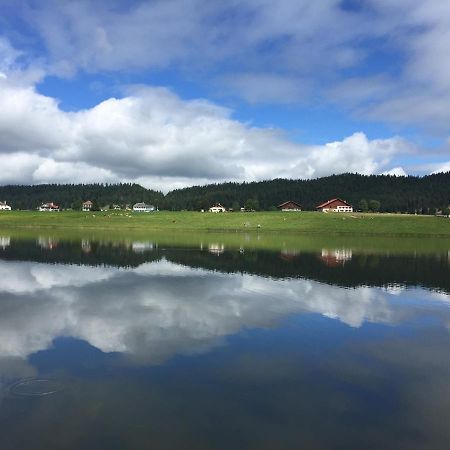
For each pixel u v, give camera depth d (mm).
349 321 22875
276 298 27875
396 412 13055
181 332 20406
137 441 11195
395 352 18250
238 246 63594
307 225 109250
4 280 32844
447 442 11508
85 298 26969
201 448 10969
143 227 111438
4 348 17844
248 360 16984
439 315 24469
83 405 13047
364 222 110875
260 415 12680
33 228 107938
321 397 13906
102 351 17672
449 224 106750
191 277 35469
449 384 15148
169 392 14039
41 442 11062
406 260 48812
